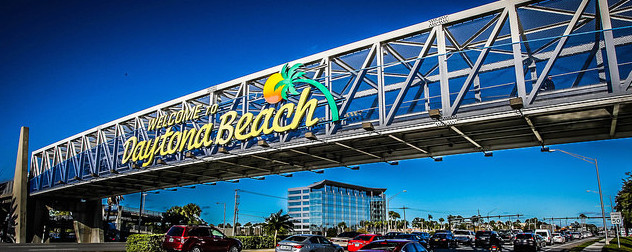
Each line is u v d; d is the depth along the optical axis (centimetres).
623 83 1677
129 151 3872
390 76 2684
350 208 17312
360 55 2575
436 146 2531
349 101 2427
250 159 3075
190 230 2333
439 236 4303
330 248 2550
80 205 6331
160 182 4269
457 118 1997
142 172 3553
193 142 2994
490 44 2039
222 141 2806
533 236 3669
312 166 3161
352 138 2311
